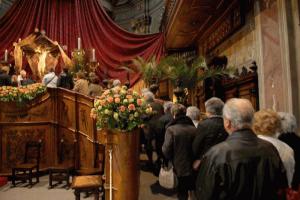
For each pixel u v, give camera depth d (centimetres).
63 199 507
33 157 671
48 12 1072
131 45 989
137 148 417
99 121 410
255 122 260
